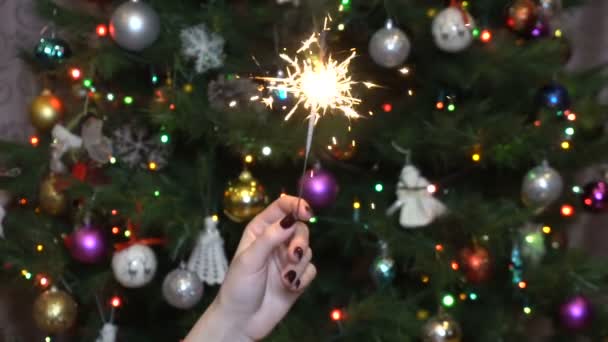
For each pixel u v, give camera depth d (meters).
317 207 2.12
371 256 2.33
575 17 2.73
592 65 2.73
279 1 2.11
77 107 2.36
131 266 2.18
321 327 2.27
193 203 2.27
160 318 2.49
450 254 2.18
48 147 2.34
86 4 2.56
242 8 2.22
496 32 2.21
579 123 2.23
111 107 2.33
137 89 2.36
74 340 2.50
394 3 2.12
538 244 2.21
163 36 2.18
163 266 2.38
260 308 1.35
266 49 2.20
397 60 2.09
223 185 2.32
